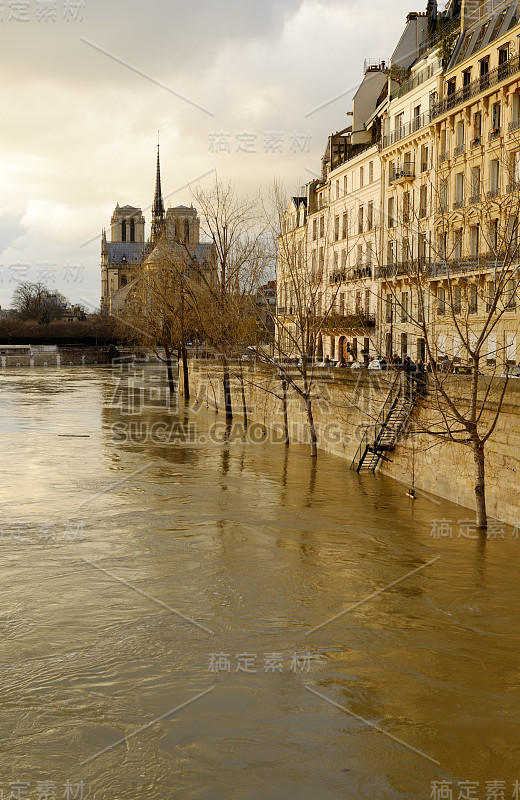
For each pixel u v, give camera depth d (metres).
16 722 13.37
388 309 57.31
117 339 152.62
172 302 69.56
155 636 16.95
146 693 14.42
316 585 20.36
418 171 56.00
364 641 16.81
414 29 62.25
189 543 24.05
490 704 14.10
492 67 47.31
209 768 12.12
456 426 28.58
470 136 49.34
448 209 51.16
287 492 31.44
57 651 16.12
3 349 141.75
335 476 34.91
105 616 18.05
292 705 14.01
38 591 19.59
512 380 24.62
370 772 12.02
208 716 13.62
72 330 154.50
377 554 23.14
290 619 18.02
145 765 12.19
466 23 52.69
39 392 81.00
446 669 15.50
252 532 25.44
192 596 19.44
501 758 12.44
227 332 54.09
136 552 23.05
